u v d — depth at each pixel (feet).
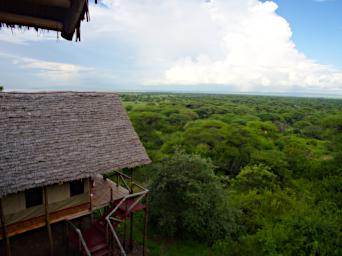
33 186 33.22
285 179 80.48
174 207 55.52
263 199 60.95
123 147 43.96
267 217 56.03
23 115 38.14
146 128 118.01
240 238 53.06
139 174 85.87
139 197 43.39
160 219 53.72
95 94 47.60
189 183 52.80
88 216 55.88
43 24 9.51
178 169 56.13
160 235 56.08
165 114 166.91
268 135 122.52
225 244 51.60
